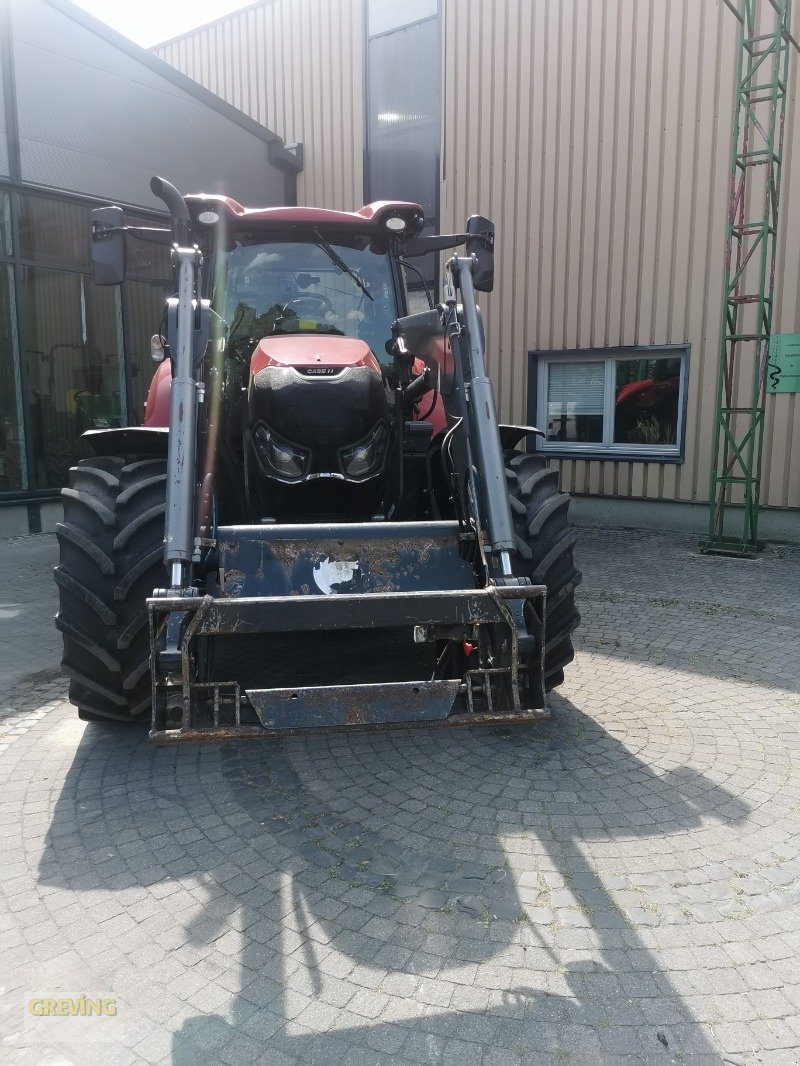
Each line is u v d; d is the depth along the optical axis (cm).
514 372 959
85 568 339
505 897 253
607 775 332
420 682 258
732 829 290
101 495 353
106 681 345
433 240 430
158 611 255
